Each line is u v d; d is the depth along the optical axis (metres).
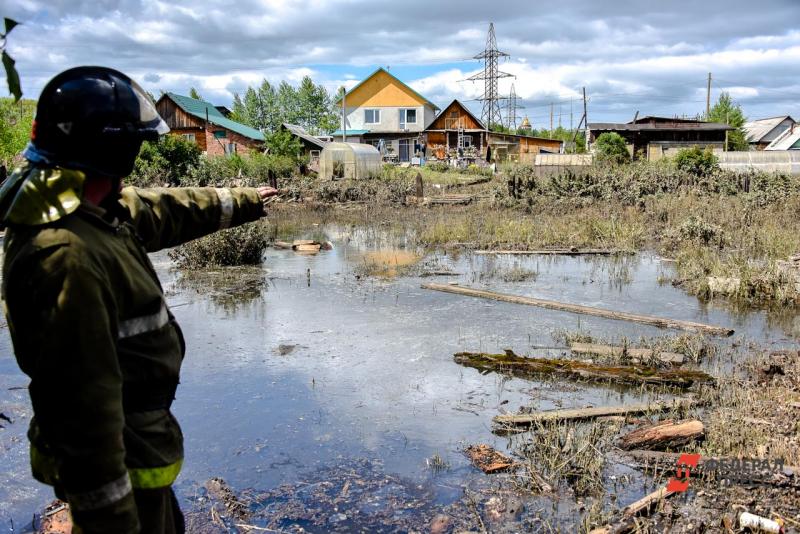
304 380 5.84
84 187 1.70
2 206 1.63
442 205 22.66
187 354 6.57
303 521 3.68
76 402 1.51
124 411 1.76
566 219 16.67
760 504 3.72
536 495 3.91
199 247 11.43
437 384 5.76
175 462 1.86
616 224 15.24
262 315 8.13
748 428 4.68
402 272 11.09
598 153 30.92
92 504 1.54
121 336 1.71
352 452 4.48
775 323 7.89
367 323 7.74
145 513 1.80
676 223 15.57
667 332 7.41
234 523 3.65
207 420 4.98
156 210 2.18
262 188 2.56
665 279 10.39
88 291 1.53
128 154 1.76
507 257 12.76
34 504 3.82
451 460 4.37
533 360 6.16
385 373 6.03
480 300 8.96
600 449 4.43
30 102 20.52
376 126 53.78
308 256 12.82
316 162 38.75
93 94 1.67
